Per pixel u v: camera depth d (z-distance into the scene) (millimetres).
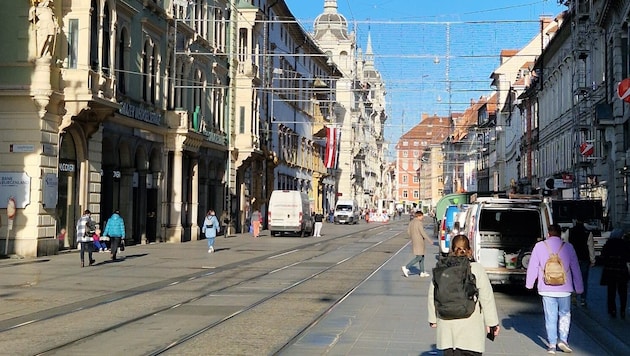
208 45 46406
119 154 34500
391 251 37031
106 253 31031
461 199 50688
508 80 90750
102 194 32688
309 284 20828
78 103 28000
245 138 52938
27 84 26812
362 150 116438
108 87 29812
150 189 38562
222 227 50625
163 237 39562
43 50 26859
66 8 28469
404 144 190625
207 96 47000
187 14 42719
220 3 49531
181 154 40062
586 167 45500
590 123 44969
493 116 98938
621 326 14414
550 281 11430
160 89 38594
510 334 13203
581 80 46312
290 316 14688
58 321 13766
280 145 70250
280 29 67812
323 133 90875
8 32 27062
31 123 27031
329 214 99562
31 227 27000
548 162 62031
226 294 18297
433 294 7848
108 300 16828
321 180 94750
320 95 90125
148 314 14781
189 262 28000
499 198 20828
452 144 127500
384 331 13008
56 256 27938
